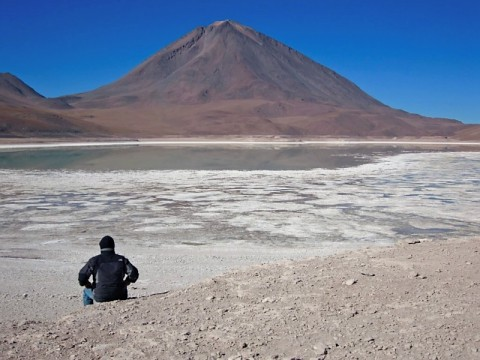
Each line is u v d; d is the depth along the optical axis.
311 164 49.06
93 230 18.20
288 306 7.25
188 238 16.91
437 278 8.09
